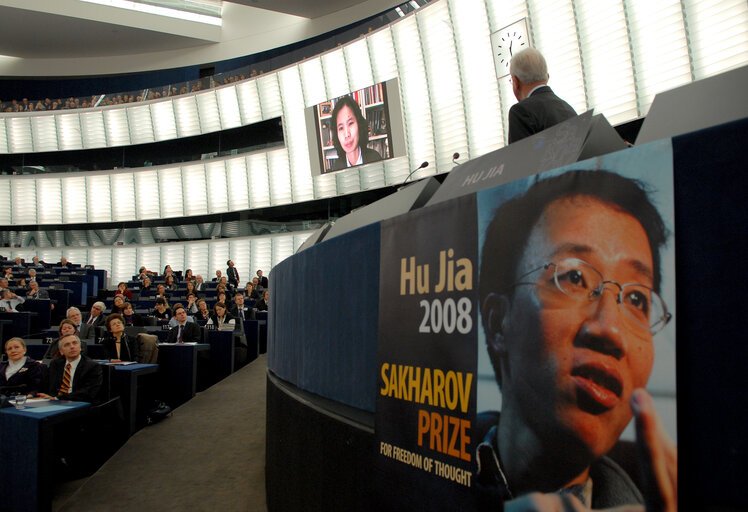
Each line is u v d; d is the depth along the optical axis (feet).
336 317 7.64
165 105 69.21
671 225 3.34
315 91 59.00
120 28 71.97
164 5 73.15
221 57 75.51
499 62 42.98
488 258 4.65
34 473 13.46
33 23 70.90
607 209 3.71
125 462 17.11
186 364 25.09
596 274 3.71
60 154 74.23
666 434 3.19
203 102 67.26
